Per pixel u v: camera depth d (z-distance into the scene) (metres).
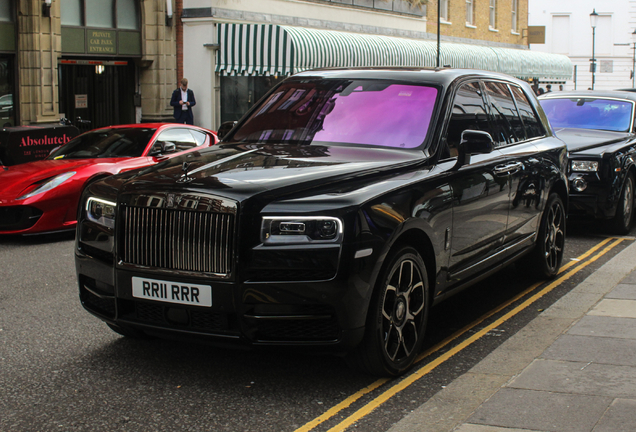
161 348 4.66
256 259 3.59
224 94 19.25
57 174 8.70
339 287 3.58
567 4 56.47
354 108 4.98
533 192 5.84
